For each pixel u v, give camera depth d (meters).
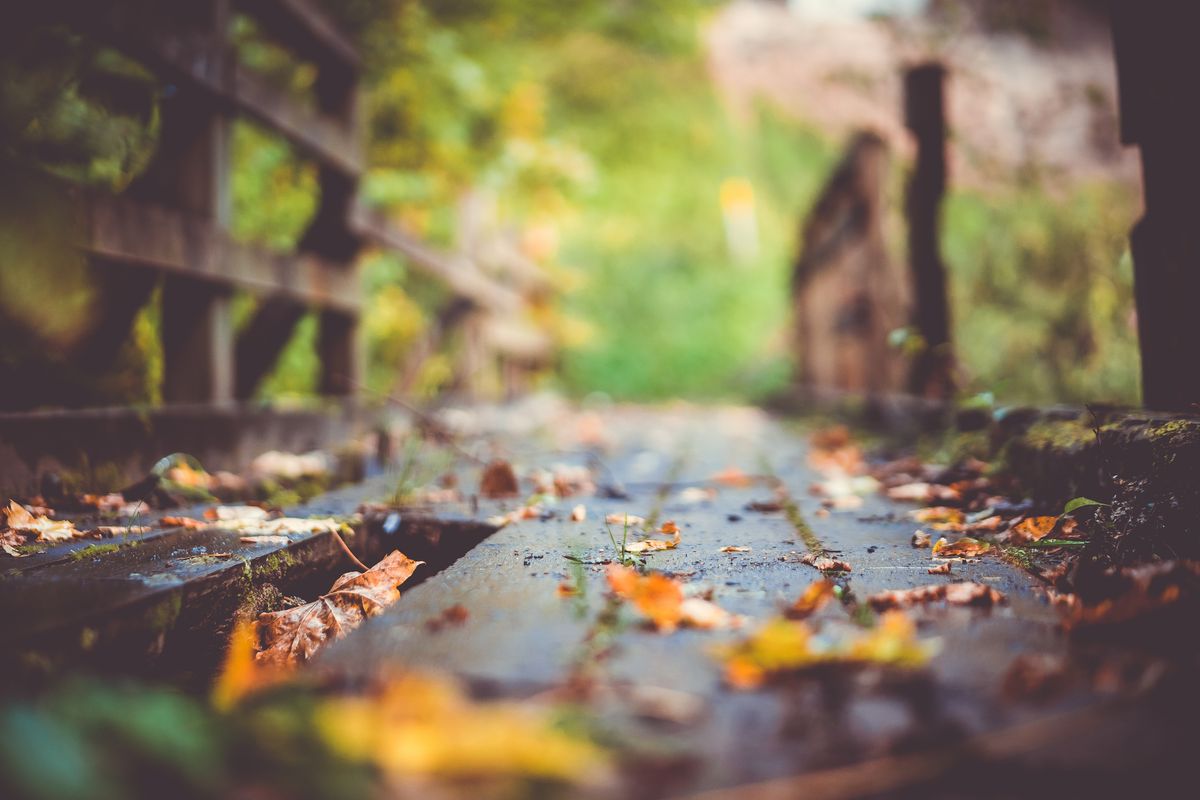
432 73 6.55
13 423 2.46
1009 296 5.75
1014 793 0.96
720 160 13.05
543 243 12.23
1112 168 6.02
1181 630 1.40
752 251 15.33
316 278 4.58
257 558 2.02
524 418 8.23
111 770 0.93
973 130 6.39
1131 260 2.68
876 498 3.35
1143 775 0.97
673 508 3.09
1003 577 1.90
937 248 5.35
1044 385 5.30
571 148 8.06
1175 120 2.44
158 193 3.48
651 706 1.15
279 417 4.09
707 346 15.00
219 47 3.45
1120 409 2.57
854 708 1.15
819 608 1.64
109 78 2.77
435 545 2.76
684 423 8.94
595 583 1.87
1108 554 1.97
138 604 1.57
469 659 1.35
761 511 3.01
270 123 3.91
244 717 1.09
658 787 0.95
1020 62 6.42
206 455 3.41
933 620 1.55
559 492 3.48
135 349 3.58
